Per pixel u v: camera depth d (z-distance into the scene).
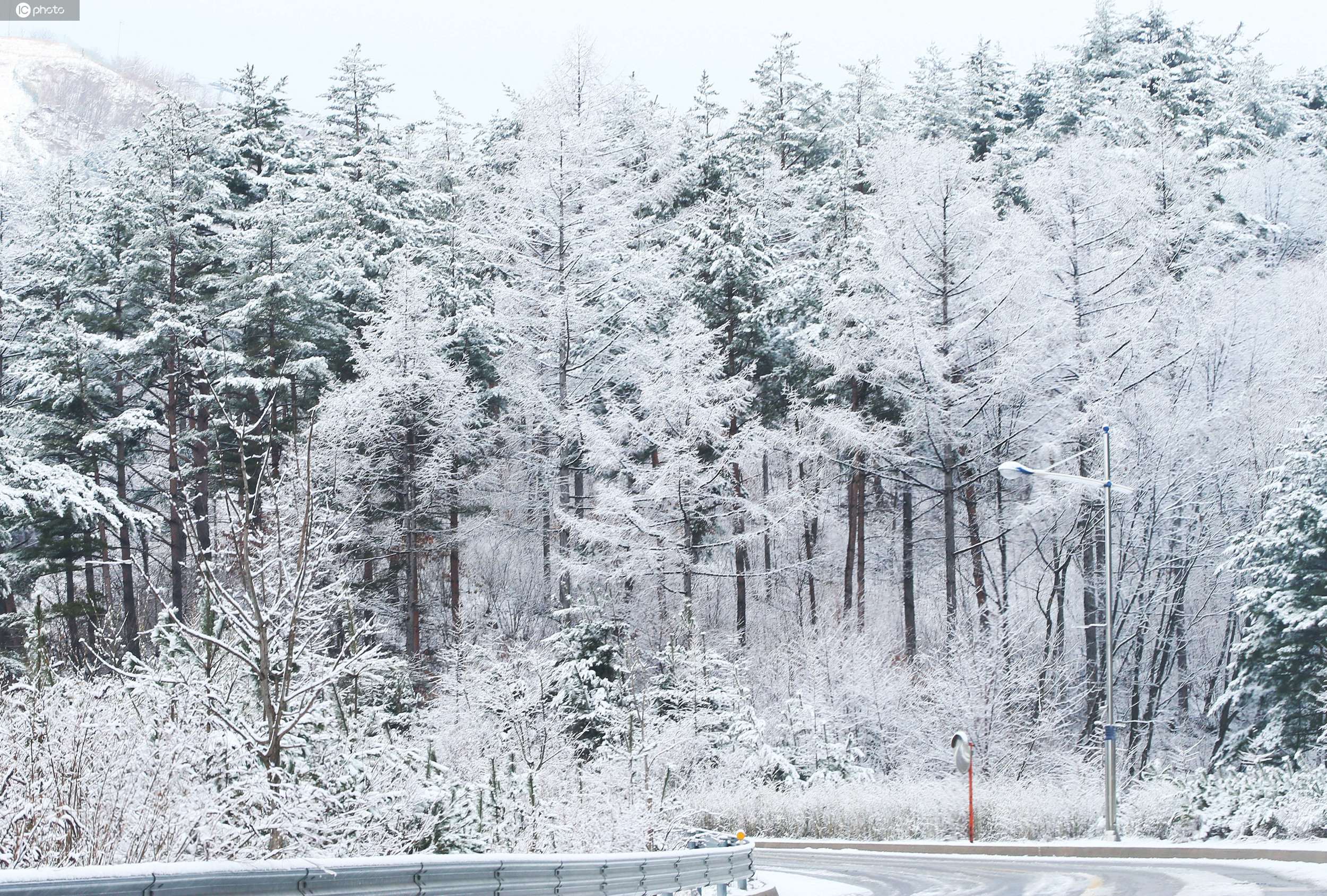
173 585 36.56
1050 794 25.45
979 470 38.94
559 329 38.44
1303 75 74.81
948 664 34.28
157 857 8.01
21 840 7.65
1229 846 19.19
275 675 10.47
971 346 36.12
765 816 26.59
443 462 36.72
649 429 37.19
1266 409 37.06
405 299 36.59
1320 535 28.16
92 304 38.88
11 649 26.77
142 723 9.60
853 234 43.28
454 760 18.69
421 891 7.56
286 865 6.27
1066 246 36.97
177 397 37.81
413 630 36.44
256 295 38.12
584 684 29.22
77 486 27.22
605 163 40.06
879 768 32.91
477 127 59.56
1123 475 36.31
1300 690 28.27
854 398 39.34
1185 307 38.69
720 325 41.47
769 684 36.66
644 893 11.59
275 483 12.19
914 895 15.45
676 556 36.12
